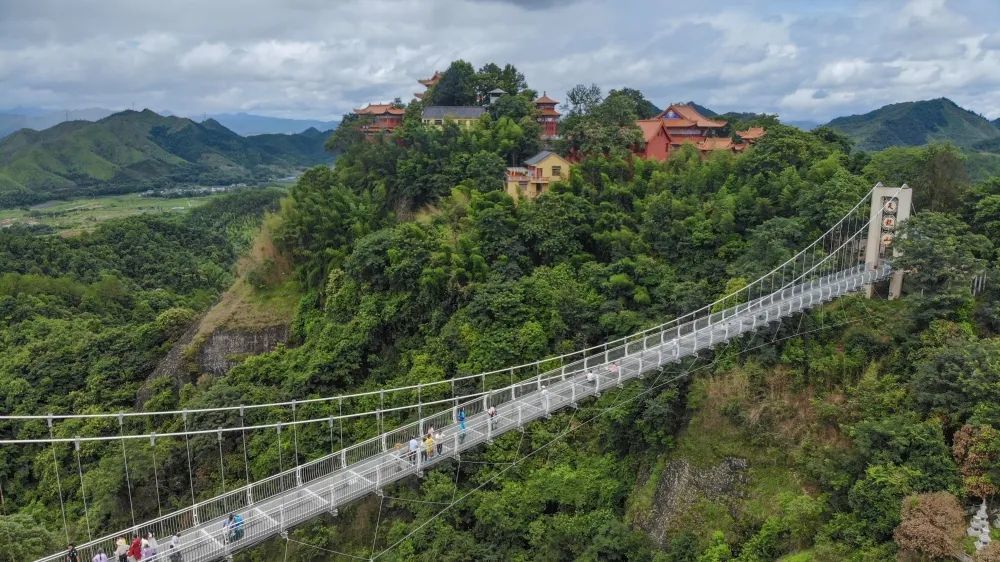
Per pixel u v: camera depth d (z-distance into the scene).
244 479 34.56
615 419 30.78
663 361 28.03
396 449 24.27
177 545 18.72
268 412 36.91
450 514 30.25
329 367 38.16
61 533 32.50
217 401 36.94
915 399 25.12
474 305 36.41
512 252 39.97
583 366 30.61
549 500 29.92
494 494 30.41
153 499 33.84
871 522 22.28
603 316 35.41
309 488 21.84
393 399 35.31
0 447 39.34
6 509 37.09
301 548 30.72
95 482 33.88
